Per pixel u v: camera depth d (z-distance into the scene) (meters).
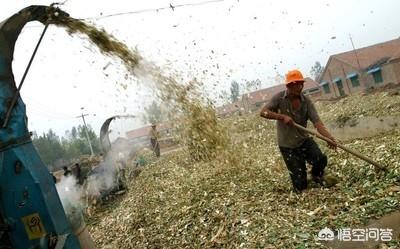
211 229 5.93
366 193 5.64
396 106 16.12
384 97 19.56
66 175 10.25
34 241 3.67
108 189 12.83
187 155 11.84
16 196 3.62
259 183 7.61
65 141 31.03
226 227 5.72
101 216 10.94
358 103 20.77
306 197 6.17
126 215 8.87
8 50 3.69
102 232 8.72
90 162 16.61
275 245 4.68
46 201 3.62
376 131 13.27
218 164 9.11
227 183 8.08
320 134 6.58
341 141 11.95
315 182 7.04
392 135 9.86
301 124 6.81
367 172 6.39
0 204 3.63
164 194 8.97
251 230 5.32
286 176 7.77
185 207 7.30
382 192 5.45
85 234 4.43
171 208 7.70
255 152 10.33
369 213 4.97
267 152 10.66
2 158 3.54
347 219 4.94
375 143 8.77
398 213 4.78
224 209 6.40
